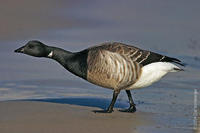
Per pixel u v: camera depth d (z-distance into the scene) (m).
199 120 11.52
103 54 11.99
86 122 11.04
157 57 12.29
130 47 12.26
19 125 10.48
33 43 12.88
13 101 13.12
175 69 12.35
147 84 12.43
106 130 10.36
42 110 12.12
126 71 11.98
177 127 10.76
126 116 11.87
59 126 10.53
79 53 12.65
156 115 12.03
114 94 12.37
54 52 12.80
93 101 13.64
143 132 10.28
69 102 13.35
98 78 12.22
